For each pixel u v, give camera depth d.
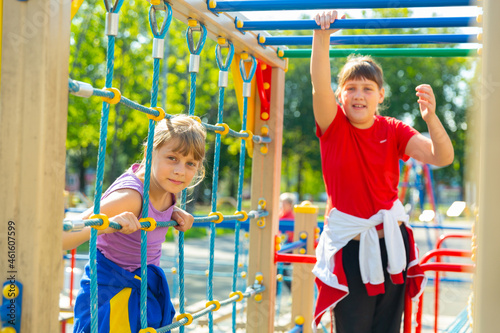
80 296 2.05
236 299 2.71
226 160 22.41
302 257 3.13
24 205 1.33
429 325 5.03
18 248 1.33
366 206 2.66
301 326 3.80
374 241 2.61
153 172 2.08
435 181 21.72
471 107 1.00
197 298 7.32
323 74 2.53
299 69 23.56
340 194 2.69
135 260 2.10
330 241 2.67
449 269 2.76
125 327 1.99
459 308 5.83
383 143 2.71
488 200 0.91
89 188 21.45
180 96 14.20
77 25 12.40
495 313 0.90
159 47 1.94
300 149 23.80
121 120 13.73
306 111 23.34
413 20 2.30
